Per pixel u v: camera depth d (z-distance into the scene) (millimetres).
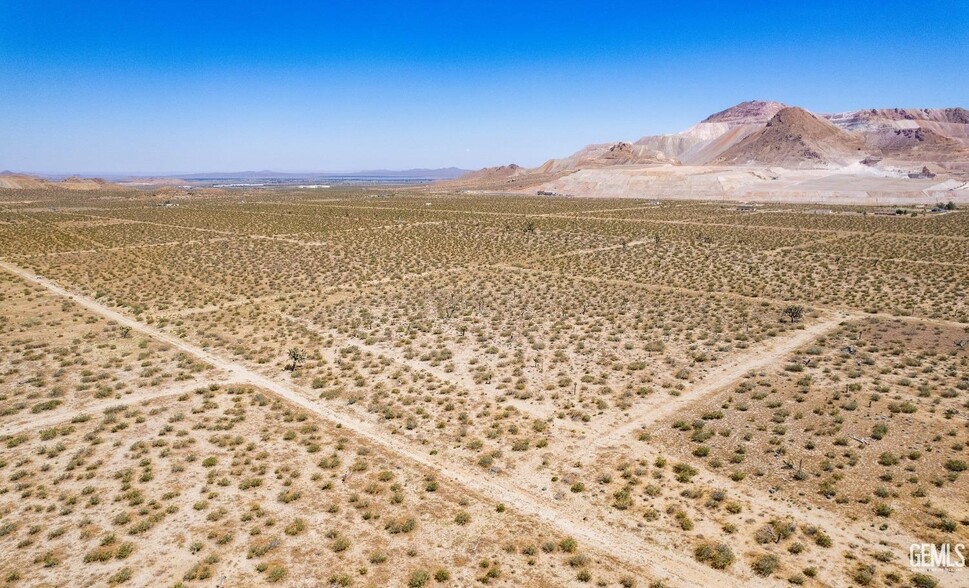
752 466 27125
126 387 37344
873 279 69500
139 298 61875
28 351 43594
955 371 38062
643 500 24672
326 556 21031
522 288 67562
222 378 39281
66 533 22141
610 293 64188
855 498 24281
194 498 24672
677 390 36344
